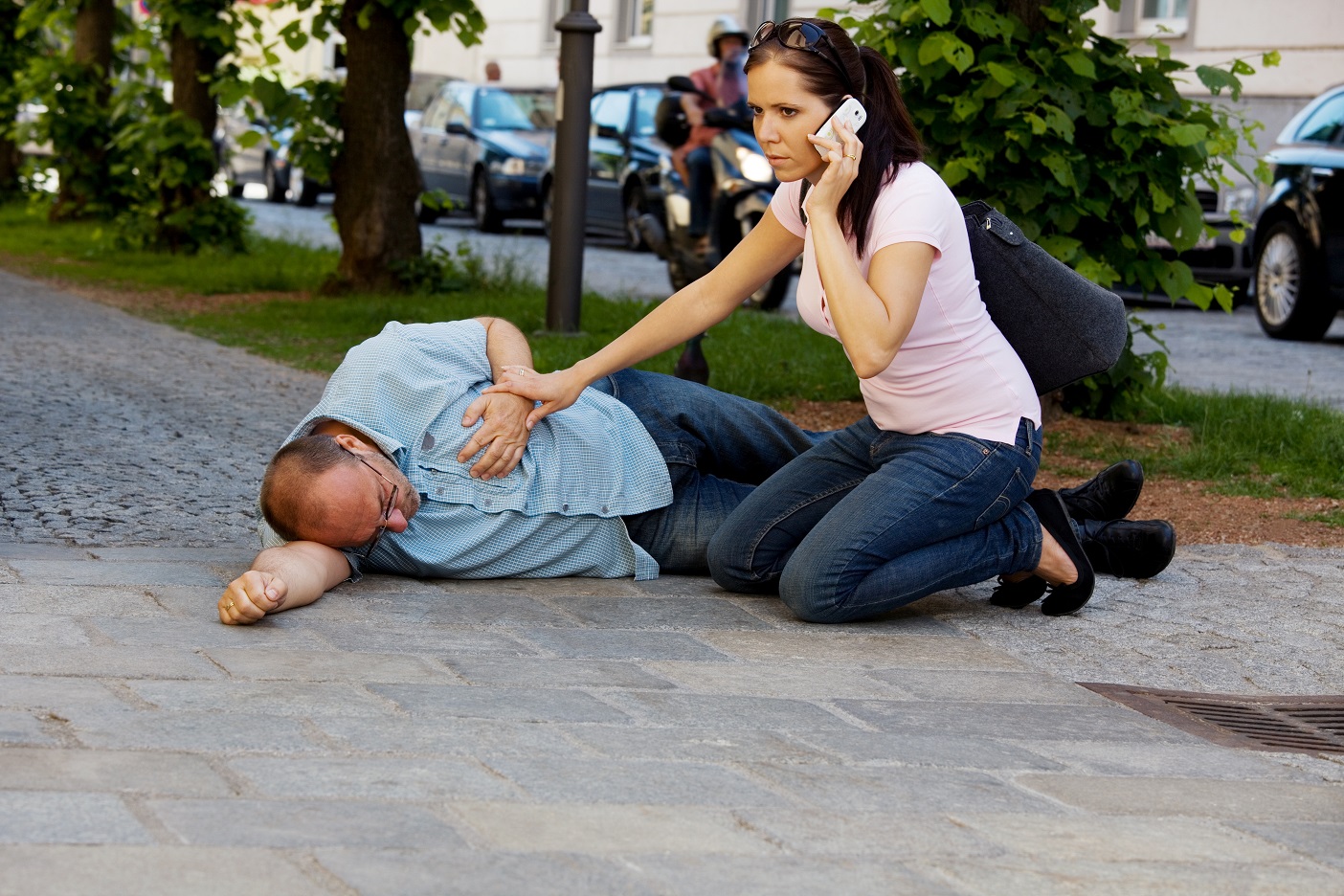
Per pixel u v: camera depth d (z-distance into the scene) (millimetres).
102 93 17188
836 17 6949
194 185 14664
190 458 5535
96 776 2424
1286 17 15906
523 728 2791
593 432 4043
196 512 4645
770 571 3914
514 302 10633
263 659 3133
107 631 3264
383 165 11617
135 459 5449
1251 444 6531
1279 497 5711
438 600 3732
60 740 2580
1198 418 7066
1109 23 17422
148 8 14977
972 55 6285
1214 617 4008
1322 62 15672
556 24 9031
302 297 11633
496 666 3189
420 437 3881
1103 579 4391
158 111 14789
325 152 11609
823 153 3463
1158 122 6547
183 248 14789
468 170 19734
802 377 7738
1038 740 2924
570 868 2174
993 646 3631
